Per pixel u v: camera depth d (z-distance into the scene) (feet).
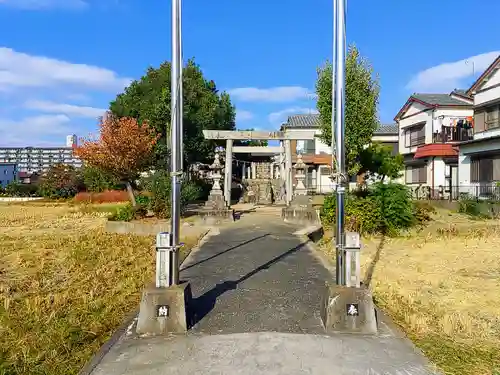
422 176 91.91
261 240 38.19
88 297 20.49
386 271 26.55
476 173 73.41
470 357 13.48
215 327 15.90
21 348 14.43
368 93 55.11
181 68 16.72
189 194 58.29
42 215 72.38
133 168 57.06
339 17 16.62
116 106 94.99
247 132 62.03
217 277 24.14
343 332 15.19
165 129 78.18
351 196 47.91
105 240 40.24
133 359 13.17
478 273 25.89
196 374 12.15
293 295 20.25
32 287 23.06
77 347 14.61
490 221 53.98
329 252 33.76
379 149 79.92
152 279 24.12
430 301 19.93
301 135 62.69
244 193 96.53
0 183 175.32
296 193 54.54
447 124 88.69
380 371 12.28
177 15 16.63
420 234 43.50
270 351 13.60
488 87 72.95
